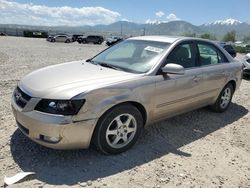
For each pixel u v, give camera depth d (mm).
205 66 5348
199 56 5270
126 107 3920
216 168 3943
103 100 3641
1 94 6551
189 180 3596
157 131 4973
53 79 3883
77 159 3822
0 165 3584
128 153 4102
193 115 5953
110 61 4844
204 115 6008
